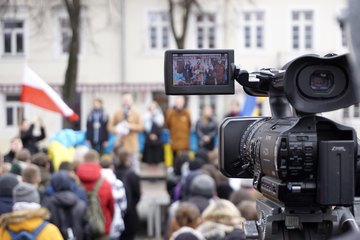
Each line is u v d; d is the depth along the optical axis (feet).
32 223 16.69
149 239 44.06
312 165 7.90
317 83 7.87
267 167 8.37
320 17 107.86
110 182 31.60
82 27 92.84
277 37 108.27
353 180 7.84
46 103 35.40
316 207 8.52
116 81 105.40
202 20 107.24
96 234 29.25
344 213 8.59
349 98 7.88
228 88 9.84
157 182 56.39
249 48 108.47
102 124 64.59
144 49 105.70
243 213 18.62
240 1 102.73
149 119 64.13
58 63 105.40
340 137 8.06
